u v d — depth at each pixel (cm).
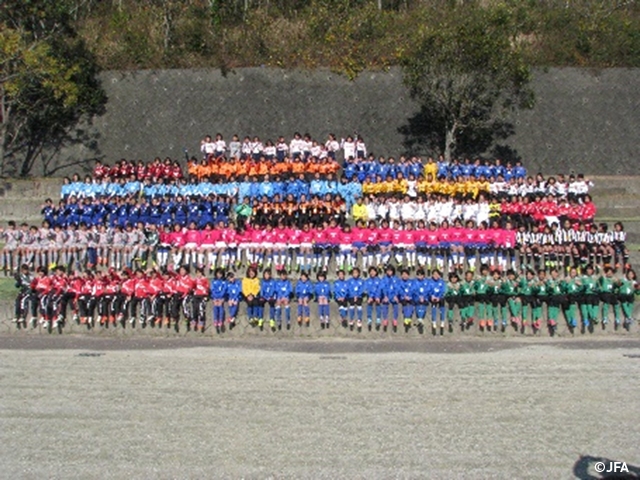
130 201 2702
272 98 3653
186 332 2200
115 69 3731
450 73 3200
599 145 3538
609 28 3966
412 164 2962
